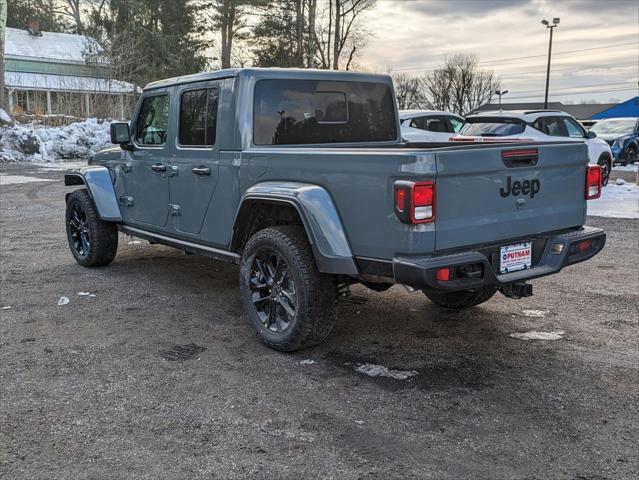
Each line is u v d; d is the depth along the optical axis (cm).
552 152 387
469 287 341
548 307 516
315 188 375
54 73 4150
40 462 273
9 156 1997
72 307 507
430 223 329
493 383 362
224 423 311
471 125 1231
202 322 472
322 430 304
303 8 3831
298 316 387
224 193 452
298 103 462
